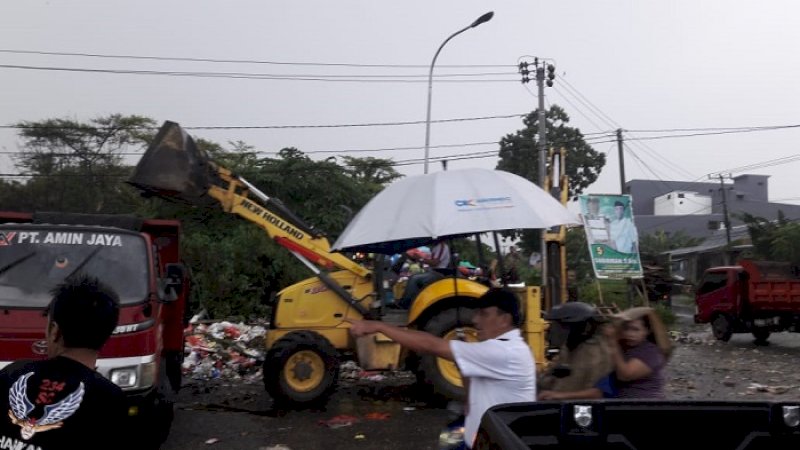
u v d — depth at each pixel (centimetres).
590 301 2469
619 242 2080
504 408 300
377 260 1003
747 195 8219
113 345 676
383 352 980
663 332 455
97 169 3672
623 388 442
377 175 3294
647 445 299
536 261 2878
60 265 736
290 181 2559
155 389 723
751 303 1888
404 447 782
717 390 1184
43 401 245
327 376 962
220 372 1223
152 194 976
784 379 1300
